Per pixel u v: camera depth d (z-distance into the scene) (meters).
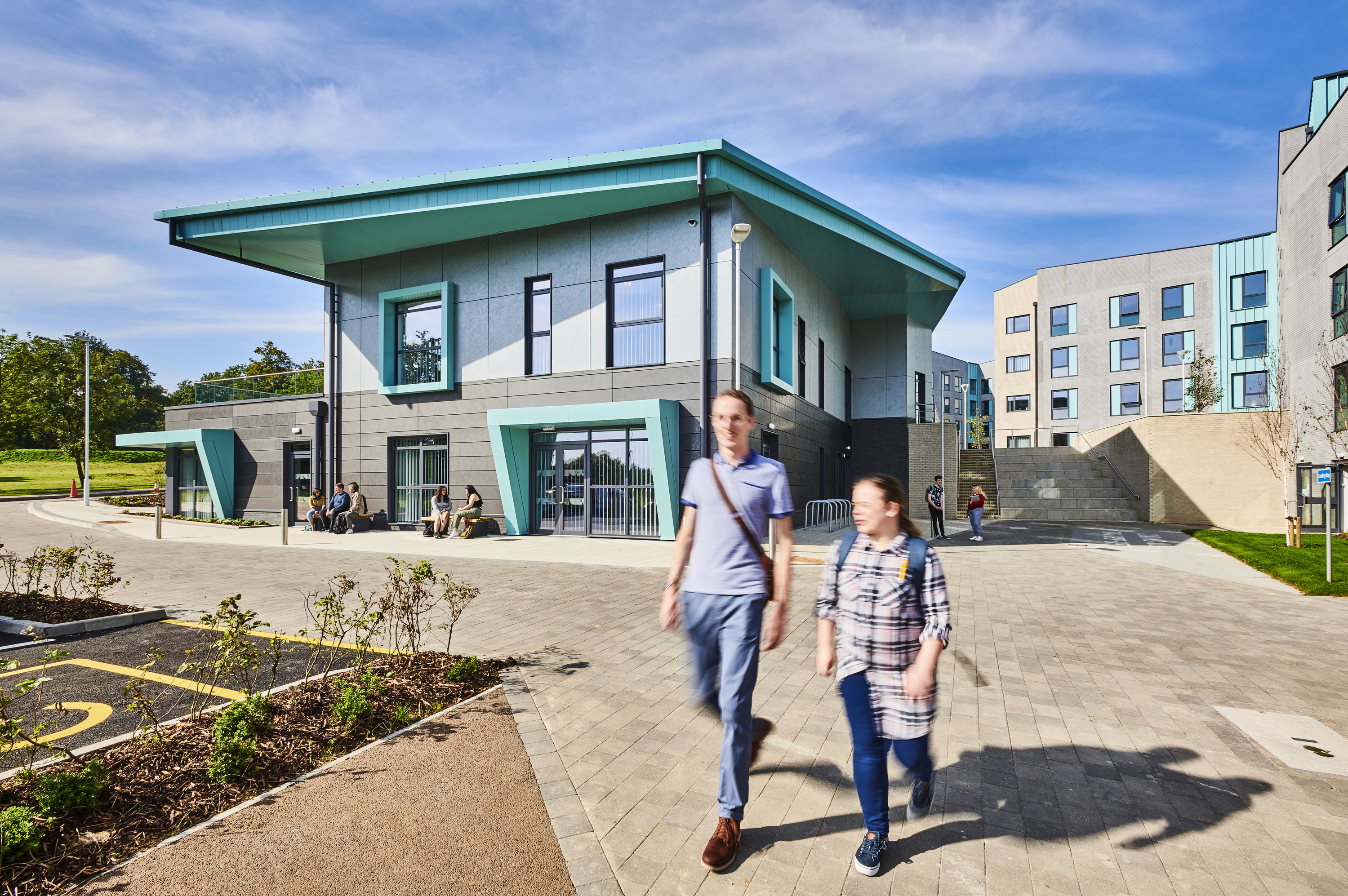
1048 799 3.13
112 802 2.90
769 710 4.29
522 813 2.96
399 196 14.88
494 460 15.81
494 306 16.41
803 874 2.52
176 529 18.05
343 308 18.59
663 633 6.30
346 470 18.48
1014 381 44.66
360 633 6.22
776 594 2.75
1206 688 4.78
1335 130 16.31
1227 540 14.95
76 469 46.97
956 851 2.69
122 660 5.36
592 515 15.18
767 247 16.00
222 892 2.35
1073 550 13.74
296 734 3.66
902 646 2.53
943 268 21.42
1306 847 2.71
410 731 3.89
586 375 15.22
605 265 15.12
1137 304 37.59
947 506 23.83
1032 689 4.77
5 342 39.66
